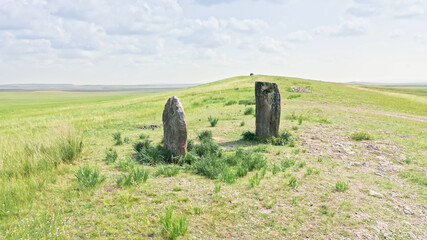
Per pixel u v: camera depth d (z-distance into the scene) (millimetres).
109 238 3945
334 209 4922
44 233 3959
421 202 5410
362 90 50438
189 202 5098
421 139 11266
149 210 4734
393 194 5773
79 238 3938
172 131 8070
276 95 10539
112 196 5312
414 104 33062
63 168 6891
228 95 36000
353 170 7320
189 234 4070
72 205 4941
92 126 15672
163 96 51062
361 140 10719
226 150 9273
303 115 17547
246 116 17734
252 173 6859
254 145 10133
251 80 64062
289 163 7559
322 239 4023
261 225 4363
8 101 82688
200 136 11227
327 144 10008
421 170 7387
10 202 4887
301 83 52844
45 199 5184
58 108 42500
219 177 6375
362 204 5180
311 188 5840
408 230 4340
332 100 30250
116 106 34844
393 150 9297
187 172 6996
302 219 4555
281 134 10750
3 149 7906
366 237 4105
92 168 6965
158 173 6691
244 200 5199
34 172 6559
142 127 15203
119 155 8711
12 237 3834
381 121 16344
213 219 4480
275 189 5750
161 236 4023
